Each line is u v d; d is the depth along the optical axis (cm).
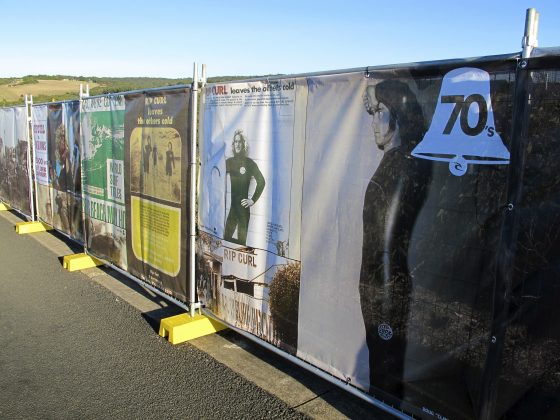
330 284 333
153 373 395
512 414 245
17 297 579
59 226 857
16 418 335
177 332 448
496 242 243
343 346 331
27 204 1023
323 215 331
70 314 524
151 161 517
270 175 371
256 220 388
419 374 287
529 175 227
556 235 221
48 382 382
